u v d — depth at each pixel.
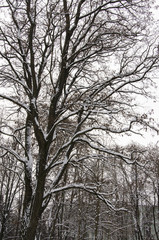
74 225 14.51
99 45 9.54
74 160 8.68
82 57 9.88
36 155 11.48
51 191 7.80
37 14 9.09
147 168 8.22
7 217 12.95
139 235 8.38
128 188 9.77
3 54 9.07
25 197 8.36
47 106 10.92
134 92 9.91
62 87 9.05
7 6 9.30
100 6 9.34
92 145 8.19
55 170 12.73
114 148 9.36
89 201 16.89
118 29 9.67
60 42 9.44
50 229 12.23
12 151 8.72
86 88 9.41
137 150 8.32
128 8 9.61
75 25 9.59
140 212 14.96
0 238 11.96
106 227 16.62
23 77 10.38
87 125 10.95
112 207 8.08
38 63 10.23
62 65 9.20
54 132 9.02
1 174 17.02
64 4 9.65
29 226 7.23
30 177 8.57
